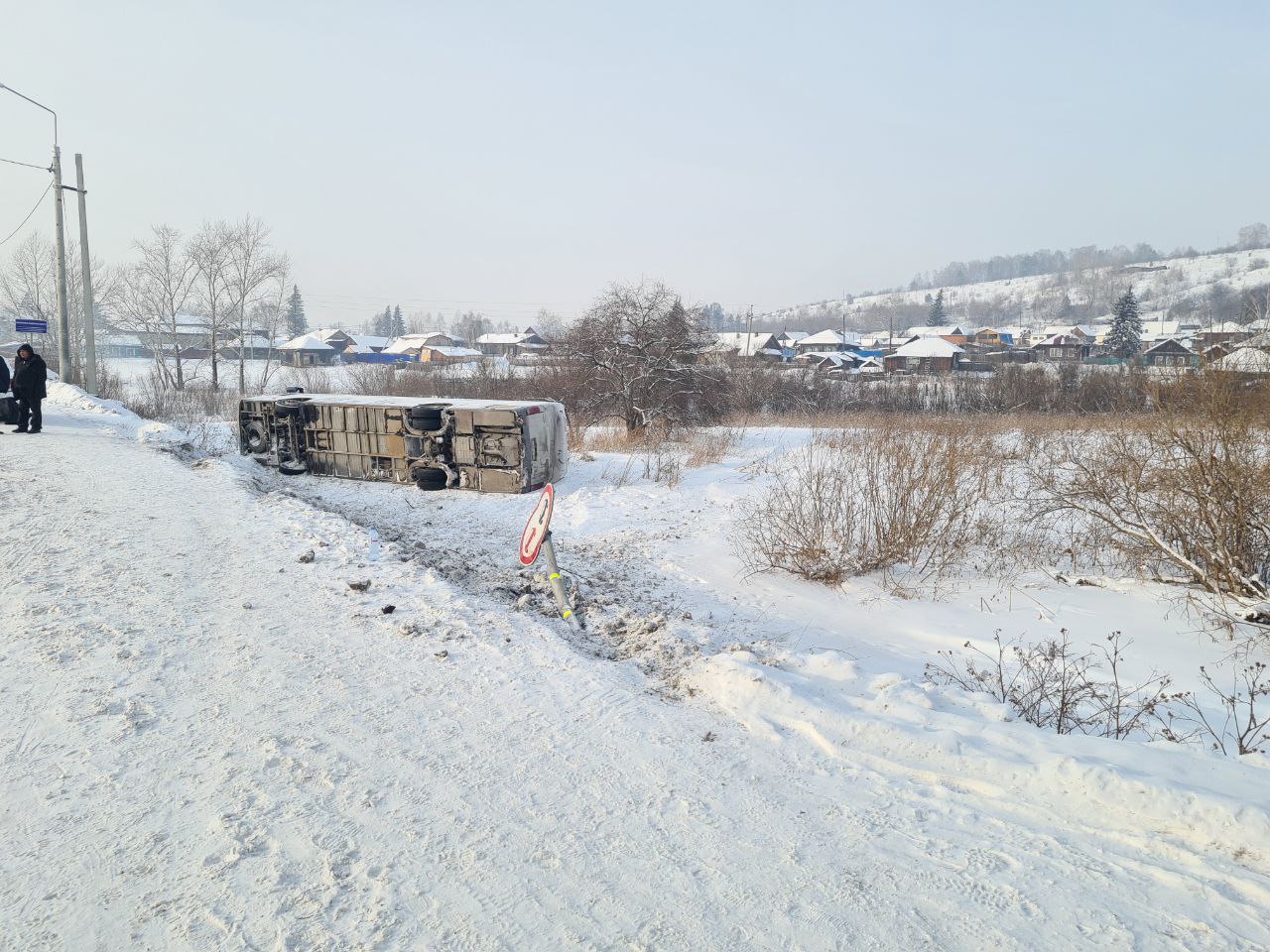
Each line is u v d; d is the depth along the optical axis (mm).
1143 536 8492
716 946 2895
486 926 2979
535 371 31750
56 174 25453
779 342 83250
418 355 91875
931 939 2943
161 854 3352
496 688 5191
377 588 7219
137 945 2822
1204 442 7801
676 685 5402
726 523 11914
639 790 3996
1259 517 7641
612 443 21953
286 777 3998
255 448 17312
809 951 2879
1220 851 3381
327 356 89438
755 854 3475
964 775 4090
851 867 3385
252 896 3098
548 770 4184
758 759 4348
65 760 4094
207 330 59625
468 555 9734
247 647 5746
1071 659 6469
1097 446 10867
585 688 5234
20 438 16141
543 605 7320
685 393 24000
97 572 7355
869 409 35562
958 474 10117
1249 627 7172
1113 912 3068
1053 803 3801
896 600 8273
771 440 23156
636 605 7695
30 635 5750
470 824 3654
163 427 17828
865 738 4477
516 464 14383
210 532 9156
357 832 3557
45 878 3180
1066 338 85250
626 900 3146
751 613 7852
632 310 23906
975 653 6773
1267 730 4988
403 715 4762
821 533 9305
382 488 15109
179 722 4562
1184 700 5398
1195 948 2873
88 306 26609
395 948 2850
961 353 76562
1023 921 3033
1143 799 3674
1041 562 9266
